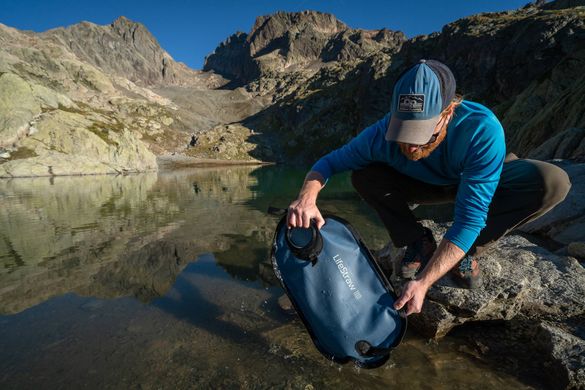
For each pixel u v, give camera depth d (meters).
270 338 2.63
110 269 4.22
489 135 1.64
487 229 2.20
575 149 8.48
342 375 2.22
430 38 87.00
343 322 1.77
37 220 7.71
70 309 3.10
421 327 2.80
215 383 2.12
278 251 1.86
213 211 9.02
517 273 3.04
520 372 2.28
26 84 40.62
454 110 1.73
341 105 105.94
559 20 55.03
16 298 3.35
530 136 15.44
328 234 1.83
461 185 1.72
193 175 32.72
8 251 5.06
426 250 2.46
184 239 5.77
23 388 2.05
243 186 18.59
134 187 17.67
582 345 2.27
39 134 36.91
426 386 2.13
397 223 2.42
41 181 23.06
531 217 2.11
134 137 45.50
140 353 2.42
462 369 2.31
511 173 2.08
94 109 113.06
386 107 88.50
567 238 4.51
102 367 2.26
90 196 13.15
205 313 3.03
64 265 4.38
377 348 1.73
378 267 1.81
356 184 2.44
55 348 2.47
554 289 2.95
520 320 2.84
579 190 5.07
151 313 3.04
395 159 2.10
